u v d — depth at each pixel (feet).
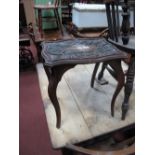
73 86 5.33
